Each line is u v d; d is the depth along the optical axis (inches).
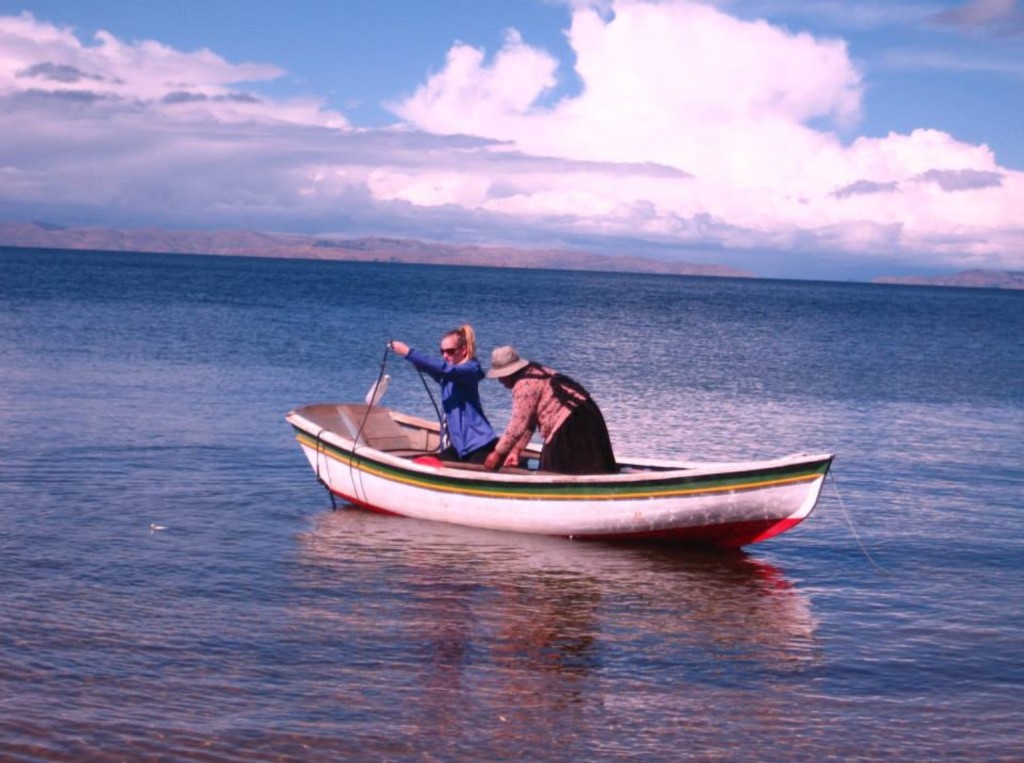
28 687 246.2
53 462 537.6
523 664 276.8
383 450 518.6
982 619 331.0
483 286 5467.5
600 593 347.3
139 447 592.4
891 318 3545.8
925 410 988.6
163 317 1840.6
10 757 211.2
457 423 463.5
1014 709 255.6
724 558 402.3
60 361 1047.6
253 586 339.6
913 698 261.6
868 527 465.4
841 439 761.6
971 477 612.1
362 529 429.4
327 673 264.1
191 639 285.1
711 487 391.2
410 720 237.3
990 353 1941.4
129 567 355.3
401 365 1166.3
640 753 225.5
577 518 413.7
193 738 223.3
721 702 255.6
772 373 1320.1
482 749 224.2
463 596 337.7
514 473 446.3
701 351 1667.1
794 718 247.0
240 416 730.8
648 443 703.1
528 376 432.8
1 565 349.4
